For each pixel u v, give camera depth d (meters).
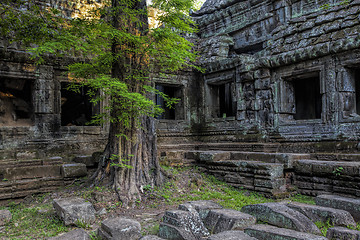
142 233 4.73
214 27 12.81
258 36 11.23
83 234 4.19
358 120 7.77
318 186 7.24
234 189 8.13
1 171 7.46
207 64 12.09
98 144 10.53
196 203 5.57
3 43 8.79
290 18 10.08
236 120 11.15
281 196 7.22
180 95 12.34
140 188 6.84
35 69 9.37
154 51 6.29
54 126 9.75
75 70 6.38
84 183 7.48
